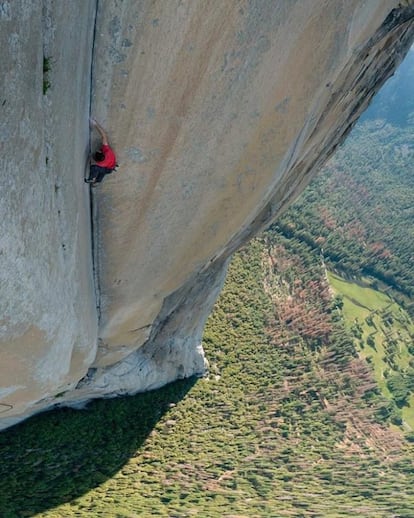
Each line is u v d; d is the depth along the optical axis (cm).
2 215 707
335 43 1110
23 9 650
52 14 753
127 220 1314
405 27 1355
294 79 1145
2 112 643
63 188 940
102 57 978
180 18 948
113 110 1055
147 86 1037
